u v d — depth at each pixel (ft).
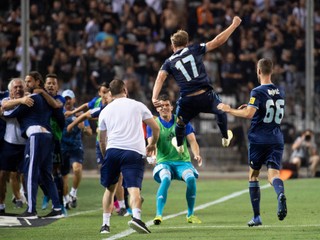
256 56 199.31
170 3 207.82
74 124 111.45
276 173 85.15
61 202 106.11
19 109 102.17
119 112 83.56
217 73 196.13
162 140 96.07
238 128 188.75
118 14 208.54
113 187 85.20
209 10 205.98
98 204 122.01
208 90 85.05
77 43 201.05
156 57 201.98
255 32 203.92
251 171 88.94
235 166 188.55
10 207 117.29
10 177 117.80
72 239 81.20
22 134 103.09
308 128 176.24
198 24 205.57
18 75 194.80
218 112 85.97
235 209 111.86
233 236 81.87
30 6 202.49
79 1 206.69
